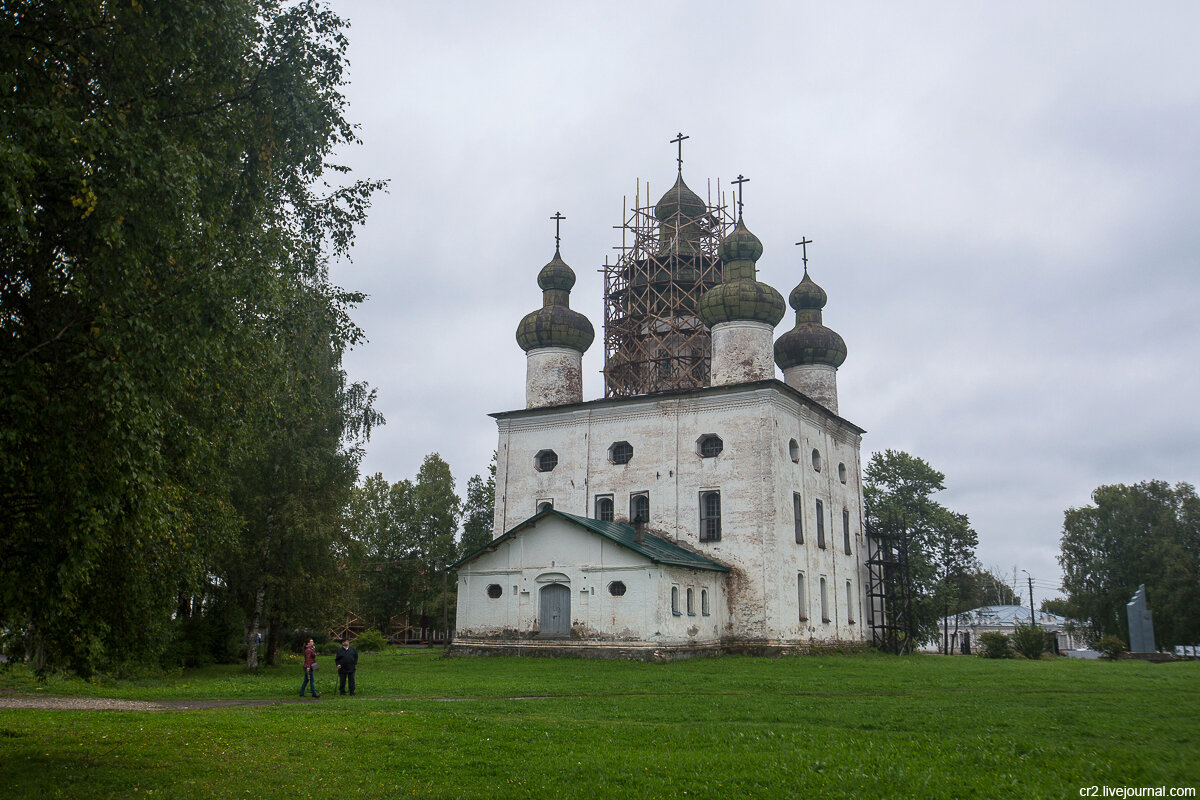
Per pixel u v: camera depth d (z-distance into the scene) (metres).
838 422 55.94
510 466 53.25
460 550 79.44
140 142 13.26
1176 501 76.56
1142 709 20.27
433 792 12.38
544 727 17.61
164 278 14.46
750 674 31.94
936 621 69.50
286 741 16.23
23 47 12.74
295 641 58.12
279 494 38.56
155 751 15.38
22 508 13.05
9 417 12.19
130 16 13.79
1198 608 67.50
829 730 17.19
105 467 12.48
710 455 48.03
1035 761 13.73
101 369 12.35
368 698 24.92
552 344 55.16
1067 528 81.94
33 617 13.21
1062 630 103.44
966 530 72.38
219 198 16.02
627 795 11.90
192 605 41.62
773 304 50.25
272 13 18.08
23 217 11.25
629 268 60.72
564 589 42.72
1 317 13.05
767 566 44.97
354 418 42.22
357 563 42.06
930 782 12.29
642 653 39.59
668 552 43.47
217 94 16.19
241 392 19.39
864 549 57.59
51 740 16.50
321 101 17.84
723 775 12.88
